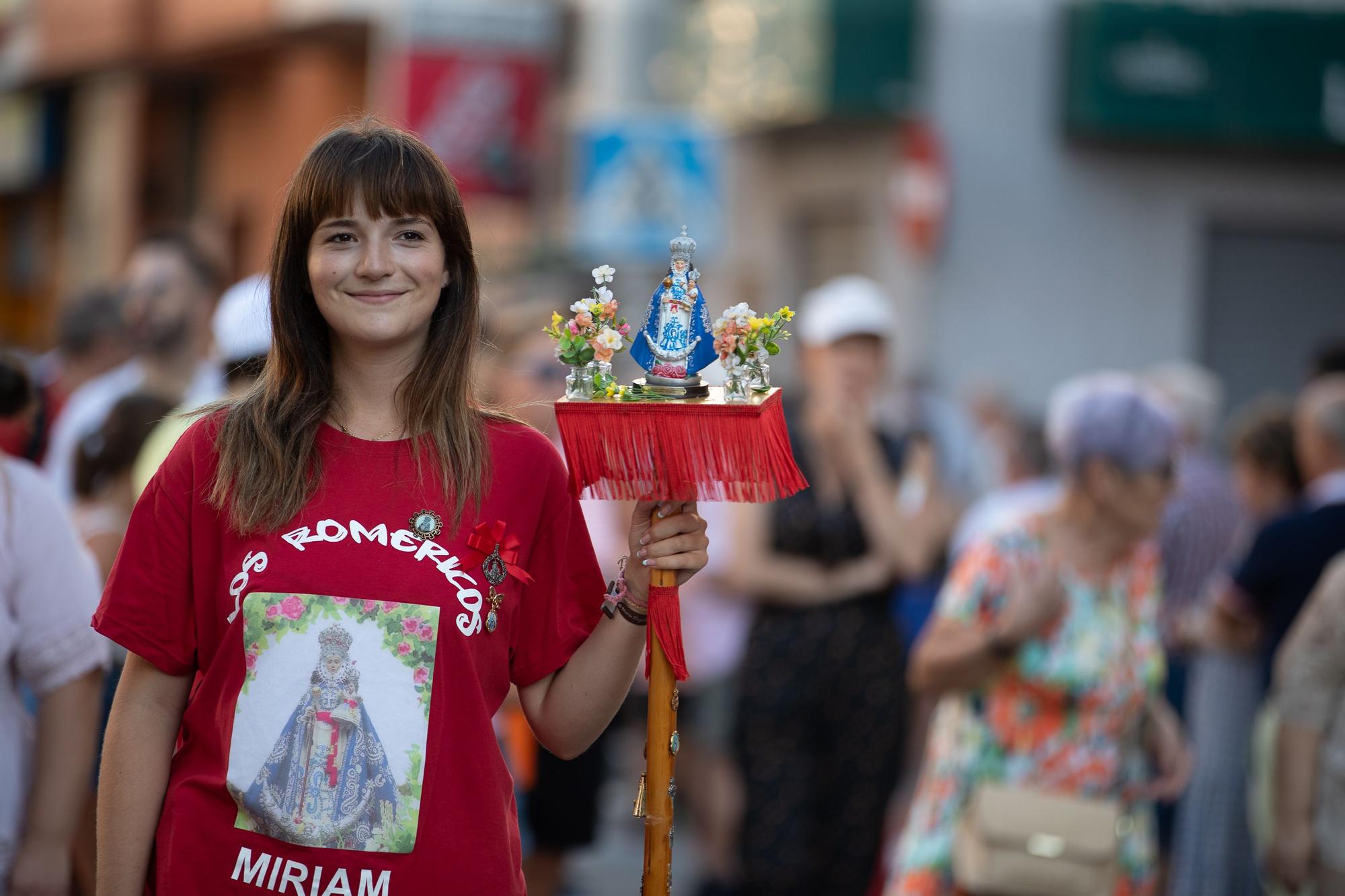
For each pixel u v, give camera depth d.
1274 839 9.18
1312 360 15.84
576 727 6.09
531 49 23.92
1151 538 9.46
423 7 23.42
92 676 7.63
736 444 5.83
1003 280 28.88
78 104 47.47
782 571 11.80
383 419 5.86
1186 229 28.98
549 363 12.60
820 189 30.97
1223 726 13.31
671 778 5.98
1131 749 9.48
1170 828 14.15
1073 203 28.89
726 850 14.93
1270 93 28.16
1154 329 29.02
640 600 6.02
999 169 28.86
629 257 20.78
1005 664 9.25
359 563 5.51
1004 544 9.35
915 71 28.83
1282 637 12.18
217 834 5.43
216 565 5.67
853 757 11.77
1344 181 29.14
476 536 5.66
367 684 5.42
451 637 5.52
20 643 7.44
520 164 23.83
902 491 12.35
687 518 6.00
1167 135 28.31
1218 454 28.36
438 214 5.80
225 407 5.87
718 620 14.92
